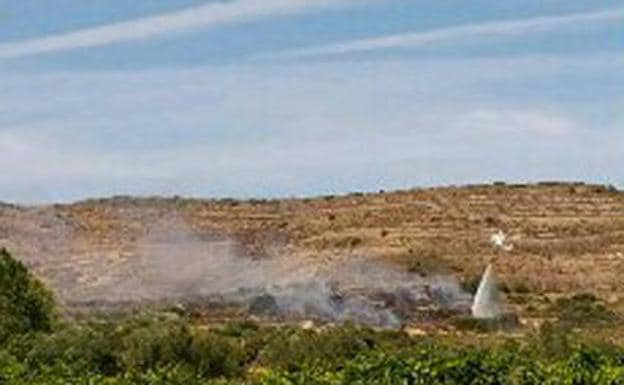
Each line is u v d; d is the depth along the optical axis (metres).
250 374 71.12
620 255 175.50
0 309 80.19
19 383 50.81
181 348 72.25
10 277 81.62
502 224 193.25
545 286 158.62
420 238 184.12
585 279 162.50
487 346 71.38
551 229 190.12
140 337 72.06
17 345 70.56
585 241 183.25
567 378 47.97
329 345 76.12
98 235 185.88
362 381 47.38
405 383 47.19
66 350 69.88
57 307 109.69
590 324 117.19
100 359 70.62
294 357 74.50
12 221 187.75
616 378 47.41
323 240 183.50
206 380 57.50
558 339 67.25
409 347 72.88
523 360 50.59
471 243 180.88
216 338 75.44
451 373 47.25
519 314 130.50
